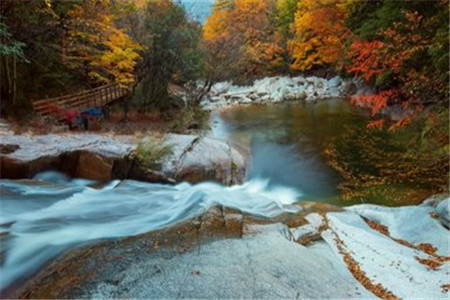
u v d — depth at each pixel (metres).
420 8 10.40
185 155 8.56
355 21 18.75
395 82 14.52
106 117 14.29
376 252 4.09
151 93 15.91
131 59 13.34
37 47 11.70
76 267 3.23
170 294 2.84
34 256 3.65
